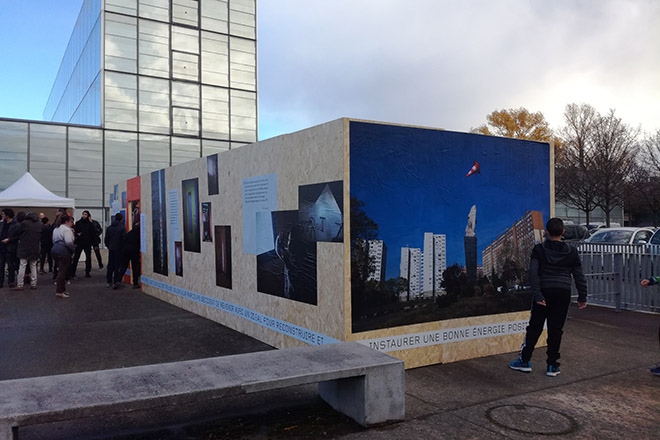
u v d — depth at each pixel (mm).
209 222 8047
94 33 25812
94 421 3920
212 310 8000
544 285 5047
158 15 25891
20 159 22891
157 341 6633
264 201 6387
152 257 10750
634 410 4145
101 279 13727
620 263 8961
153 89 25781
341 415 4031
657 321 7953
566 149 27781
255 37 28828
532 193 6363
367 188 5051
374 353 4148
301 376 3539
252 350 6156
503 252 6039
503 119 38750
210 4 27406
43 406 2949
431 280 5461
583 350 6121
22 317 8289
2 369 5375
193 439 3594
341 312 4941
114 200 14227
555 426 3811
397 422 3885
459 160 5738
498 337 5938
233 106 28125
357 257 4965
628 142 26172
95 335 6977
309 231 5461
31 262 11516
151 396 3125
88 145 24281
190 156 26828
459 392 4590
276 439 3598
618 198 26906
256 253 6617
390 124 5219
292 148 5766
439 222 5543
